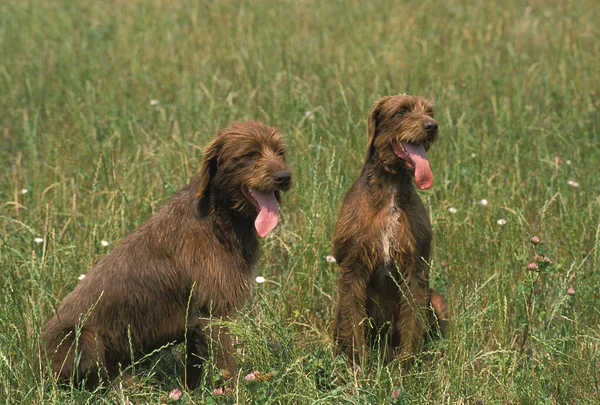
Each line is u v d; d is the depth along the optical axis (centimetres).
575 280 783
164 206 670
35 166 1030
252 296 682
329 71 1356
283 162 647
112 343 645
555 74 1352
